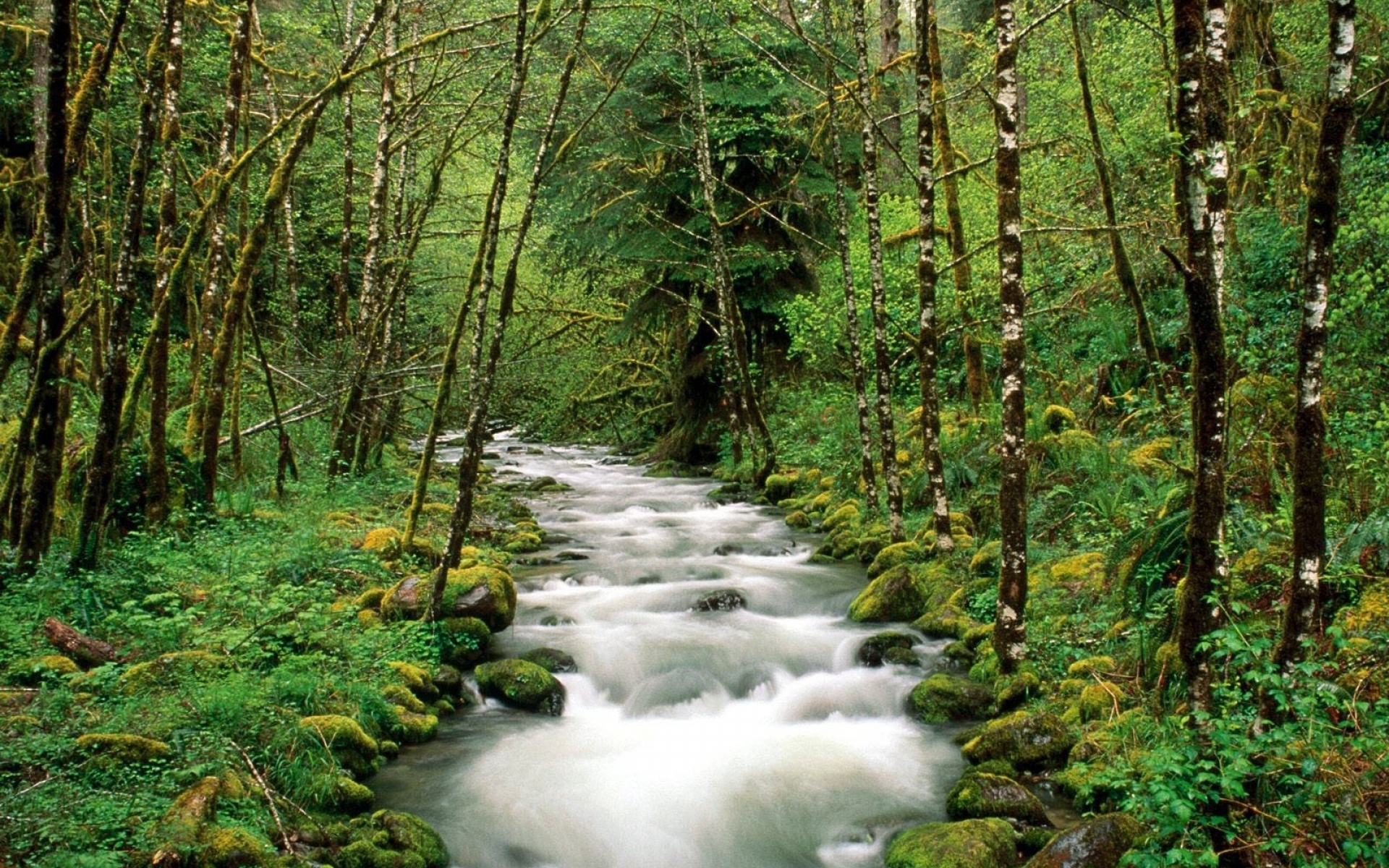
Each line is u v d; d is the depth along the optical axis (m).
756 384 20.83
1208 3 5.25
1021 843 5.67
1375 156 10.92
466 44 16.00
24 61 16.73
